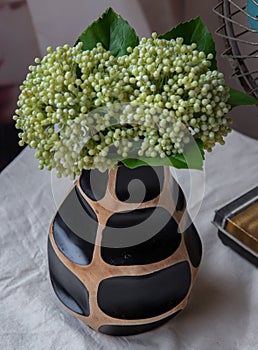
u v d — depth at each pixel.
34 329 0.65
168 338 0.63
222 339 0.63
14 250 0.74
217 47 1.06
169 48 0.49
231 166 0.86
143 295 0.58
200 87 0.48
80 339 0.64
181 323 0.65
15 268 0.72
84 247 0.57
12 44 1.09
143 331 0.62
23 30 1.08
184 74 0.49
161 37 0.55
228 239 0.73
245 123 1.18
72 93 0.49
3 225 0.77
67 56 0.51
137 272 0.56
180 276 0.59
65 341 0.64
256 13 0.56
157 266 0.56
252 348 0.62
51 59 0.50
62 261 0.59
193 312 0.66
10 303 0.68
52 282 0.64
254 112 1.15
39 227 0.77
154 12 1.02
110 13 0.55
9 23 1.07
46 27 1.08
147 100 0.47
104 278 0.56
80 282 0.58
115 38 0.55
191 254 0.60
